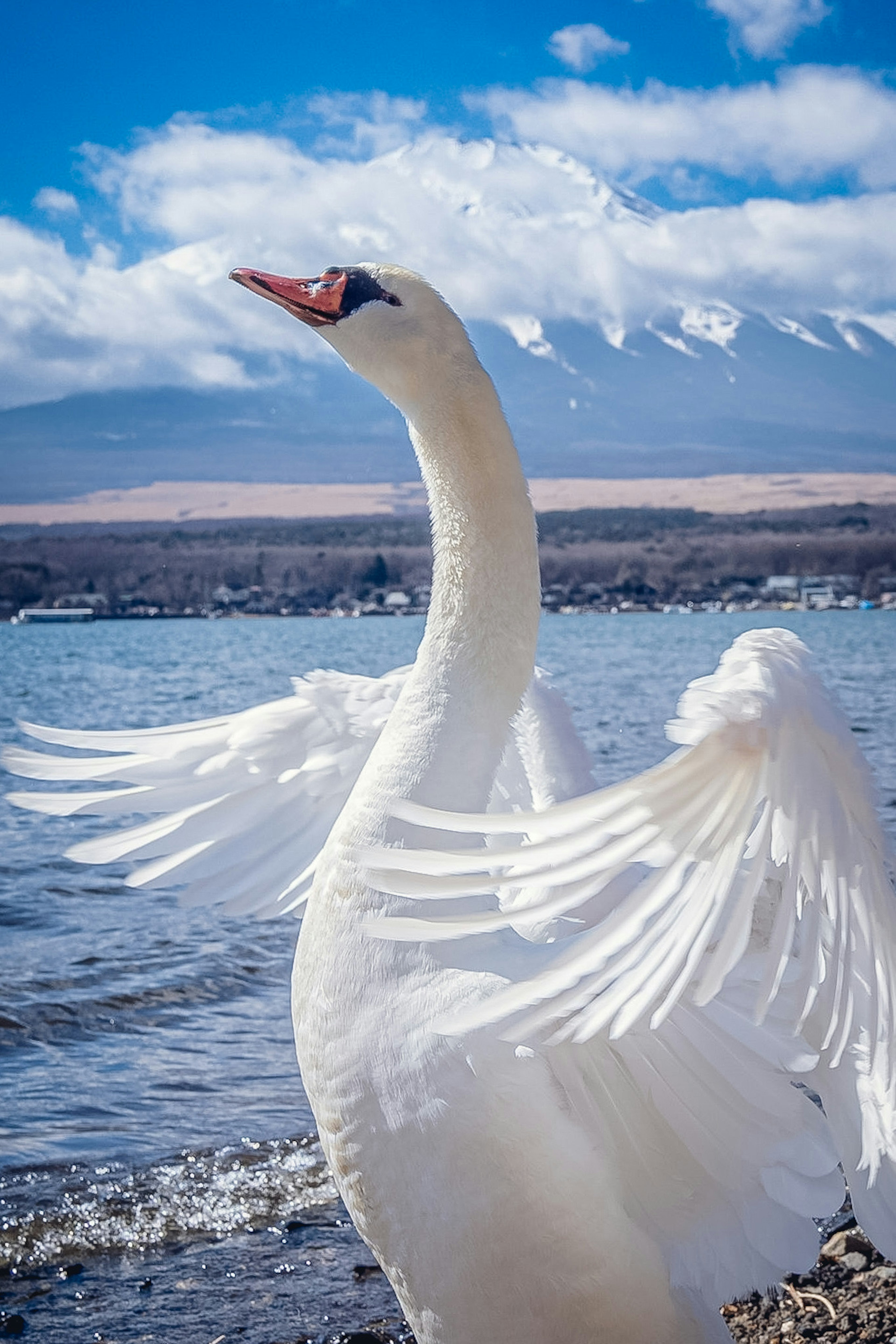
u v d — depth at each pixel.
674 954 2.22
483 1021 2.23
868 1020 2.66
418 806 2.16
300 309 3.41
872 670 43.19
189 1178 6.01
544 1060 2.97
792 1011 2.90
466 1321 3.10
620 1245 3.00
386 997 3.01
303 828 4.04
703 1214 3.10
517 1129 2.91
